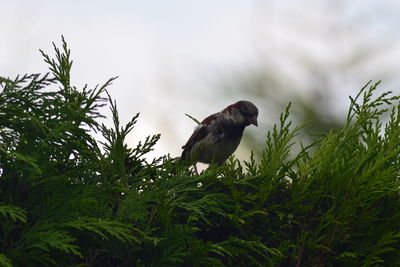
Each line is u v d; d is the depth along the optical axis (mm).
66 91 7059
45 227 6203
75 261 6898
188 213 7438
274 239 7562
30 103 6562
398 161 7762
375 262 7223
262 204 7504
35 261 6297
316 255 7363
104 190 6730
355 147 7633
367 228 7469
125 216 6801
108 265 6992
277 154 7723
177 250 6699
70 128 6551
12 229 6266
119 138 7219
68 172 6527
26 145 6367
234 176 7914
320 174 7676
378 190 7285
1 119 6395
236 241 7051
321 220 7359
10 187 6414
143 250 6836
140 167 7758
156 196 6977
